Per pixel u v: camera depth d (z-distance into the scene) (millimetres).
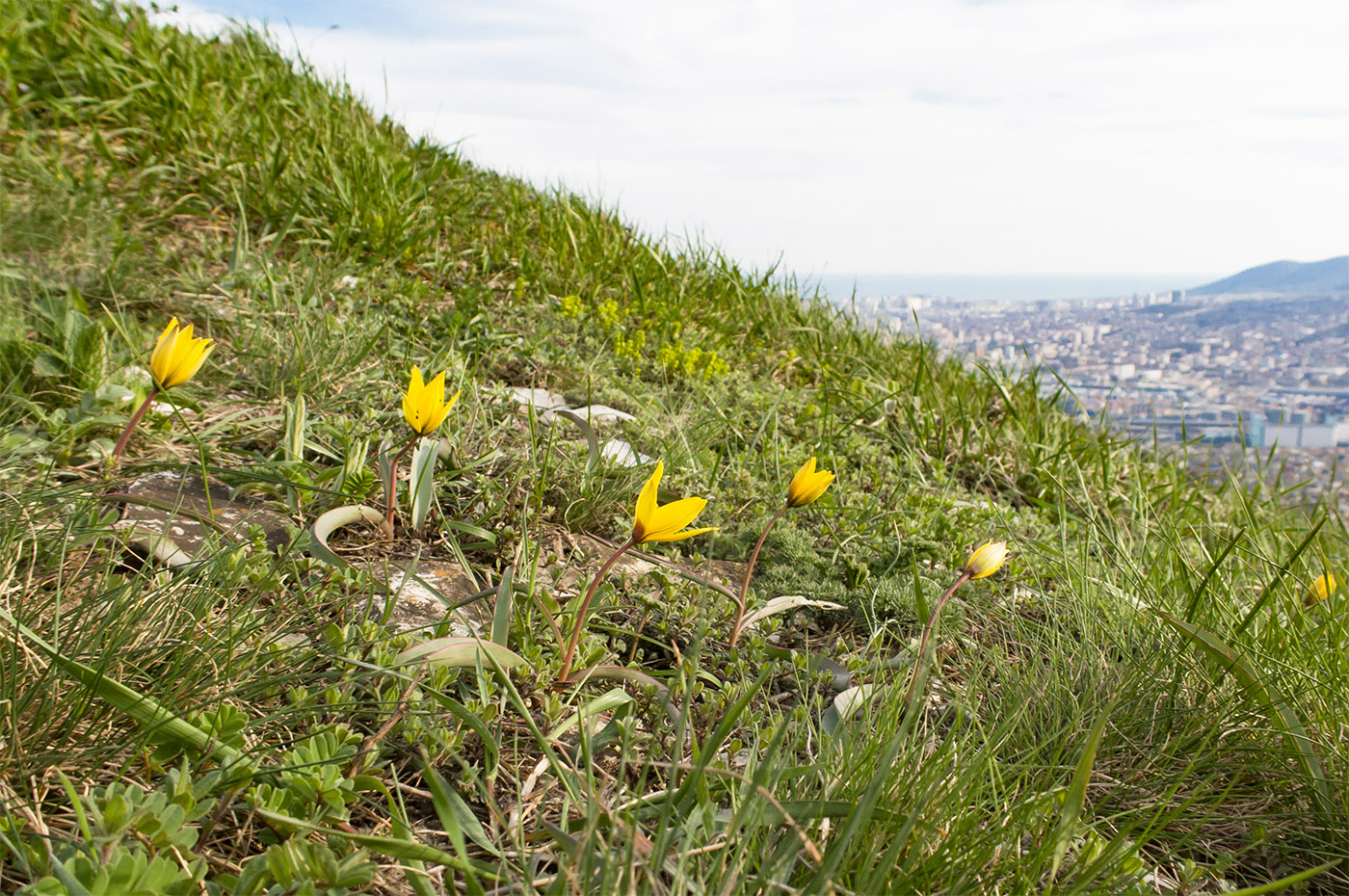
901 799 361
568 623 463
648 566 574
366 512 527
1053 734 426
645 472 644
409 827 340
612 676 451
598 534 607
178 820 307
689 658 440
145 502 481
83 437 562
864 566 581
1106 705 447
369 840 310
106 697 329
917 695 372
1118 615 534
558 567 531
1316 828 412
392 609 438
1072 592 549
